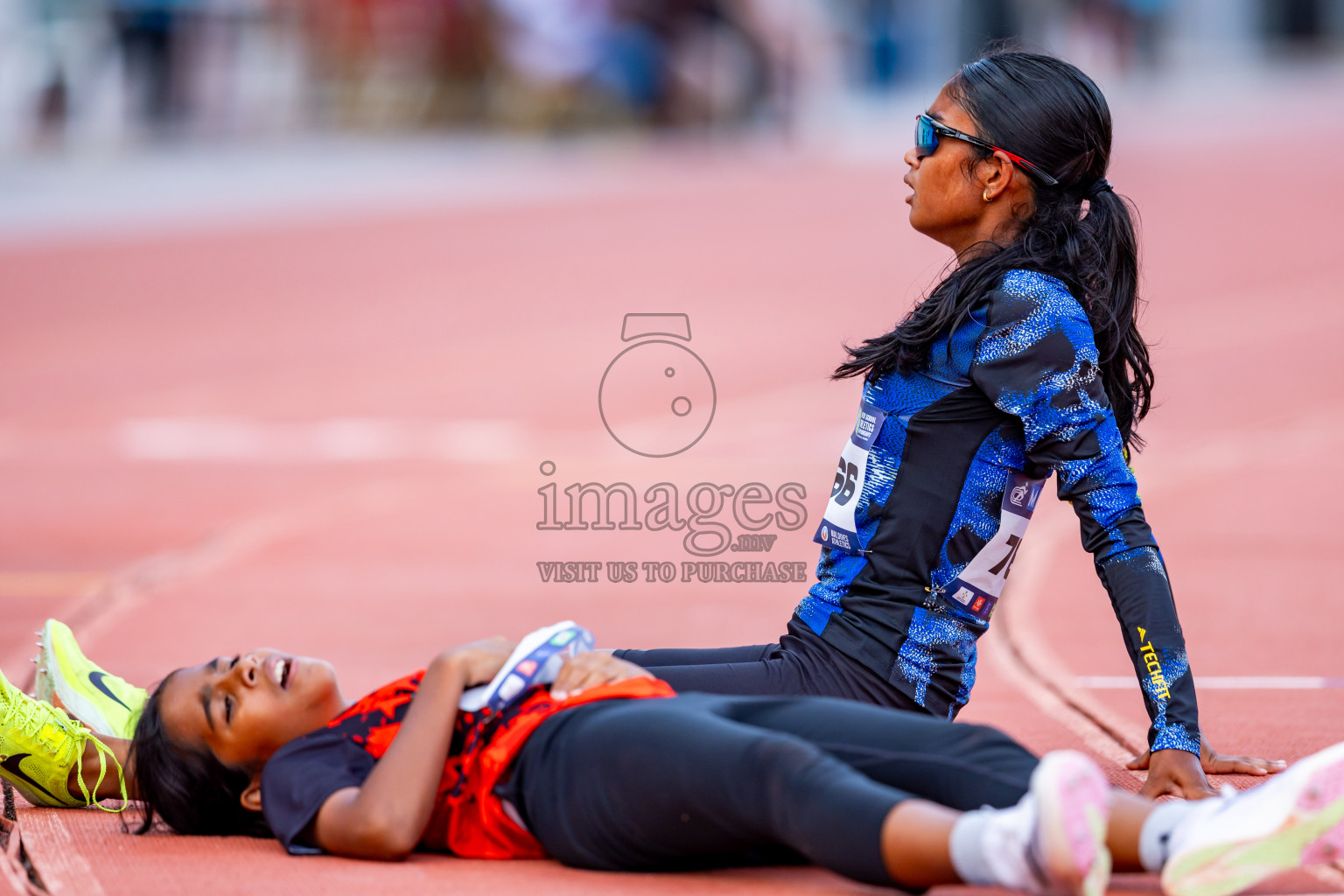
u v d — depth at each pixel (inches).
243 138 4559.5
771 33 4776.1
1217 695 695.7
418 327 2635.3
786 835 388.2
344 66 4658.0
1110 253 504.7
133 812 525.0
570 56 4729.3
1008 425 485.7
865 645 488.7
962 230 523.2
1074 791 340.5
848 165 4613.7
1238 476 1475.1
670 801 406.6
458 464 1600.6
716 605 968.9
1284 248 3442.4
